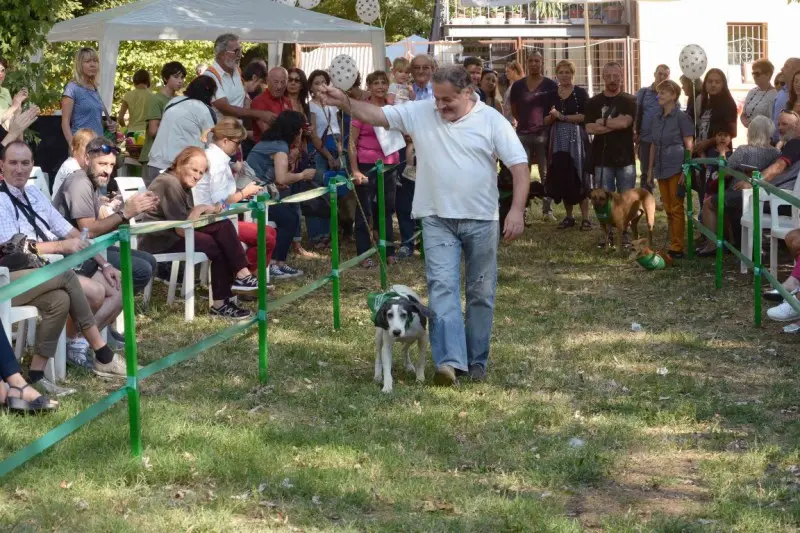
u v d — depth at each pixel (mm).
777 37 26562
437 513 4344
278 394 6059
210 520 4133
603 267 10562
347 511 4348
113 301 6500
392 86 11797
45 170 10750
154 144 9305
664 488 4691
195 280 9484
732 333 7754
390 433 5336
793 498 4496
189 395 5953
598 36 27234
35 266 5676
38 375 5812
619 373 6664
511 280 9898
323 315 8258
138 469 4641
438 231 6148
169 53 25828
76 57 10156
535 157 13289
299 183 10945
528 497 4508
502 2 20625
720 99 11586
